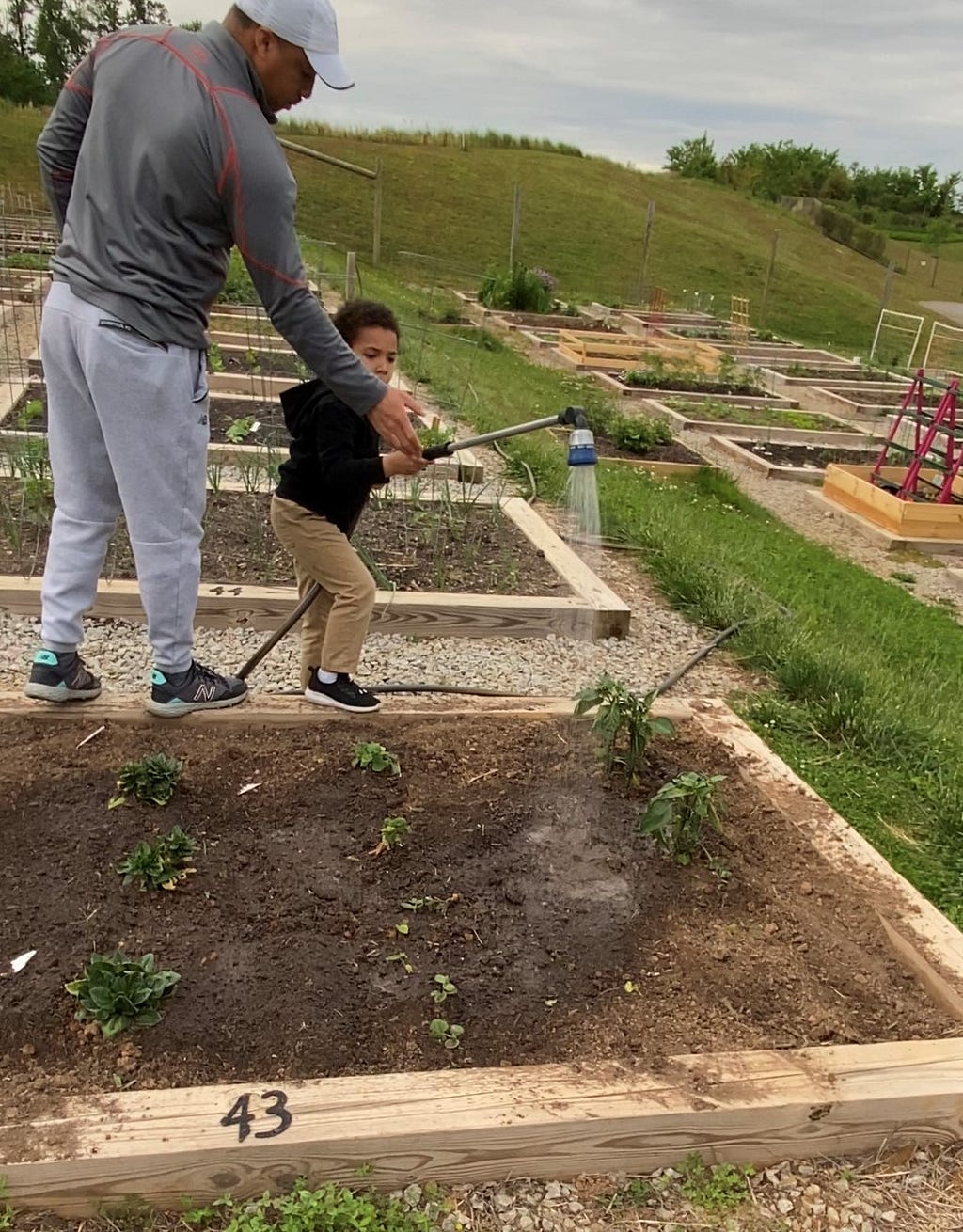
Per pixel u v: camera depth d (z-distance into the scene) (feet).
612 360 58.13
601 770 12.05
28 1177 6.76
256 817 10.68
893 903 10.61
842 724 16.29
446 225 99.45
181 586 11.21
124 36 9.89
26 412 23.79
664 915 9.98
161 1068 7.75
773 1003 9.02
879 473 37.11
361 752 11.60
